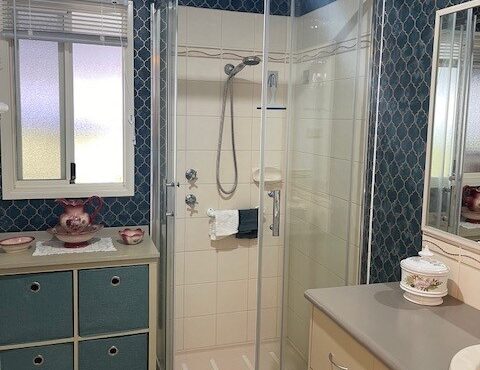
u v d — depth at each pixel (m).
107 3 2.63
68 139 2.71
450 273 1.77
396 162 2.14
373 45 2.27
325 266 2.33
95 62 2.72
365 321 1.52
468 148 1.70
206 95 2.91
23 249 2.33
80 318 2.31
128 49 2.70
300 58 2.17
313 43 2.19
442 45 1.82
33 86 2.62
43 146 2.68
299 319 2.28
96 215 2.74
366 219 2.38
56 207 2.68
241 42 2.92
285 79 2.17
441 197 1.83
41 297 2.24
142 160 2.81
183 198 2.95
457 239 1.73
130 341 2.40
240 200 3.06
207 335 3.12
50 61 2.64
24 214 2.63
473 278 1.66
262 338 2.23
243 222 3.00
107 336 2.37
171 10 2.40
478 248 1.63
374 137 2.32
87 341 2.34
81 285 2.29
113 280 2.33
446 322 1.52
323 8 2.18
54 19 2.56
